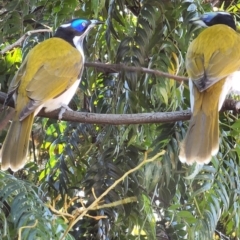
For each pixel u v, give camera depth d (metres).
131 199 10.14
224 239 12.63
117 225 10.59
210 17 10.38
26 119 8.74
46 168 11.71
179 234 10.88
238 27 11.55
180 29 10.28
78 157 11.76
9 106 9.33
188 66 9.17
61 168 11.05
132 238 10.50
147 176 9.85
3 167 8.49
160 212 11.06
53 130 12.15
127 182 10.18
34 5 10.74
